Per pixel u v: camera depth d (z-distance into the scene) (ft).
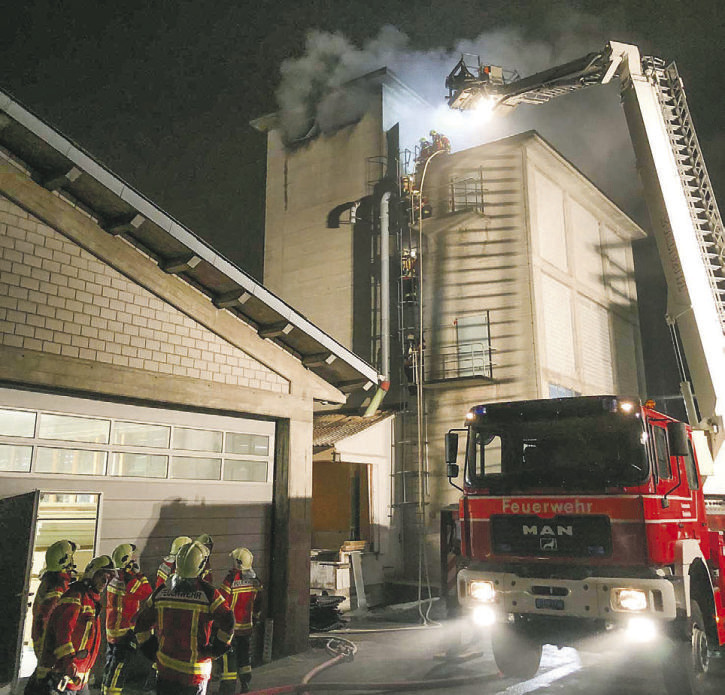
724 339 39.45
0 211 25.48
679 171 43.45
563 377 62.85
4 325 24.97
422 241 65.41
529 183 62.80
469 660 31.17
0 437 24.91
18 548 24.07
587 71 49.52
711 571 26.25
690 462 26.40
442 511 40.78
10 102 23.57
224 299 31.96
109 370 27.91
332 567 48.57
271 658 31.09
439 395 61.11
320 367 36.91
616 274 80.28
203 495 31.35
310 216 72.08
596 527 22.54
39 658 17.74
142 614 16.14
